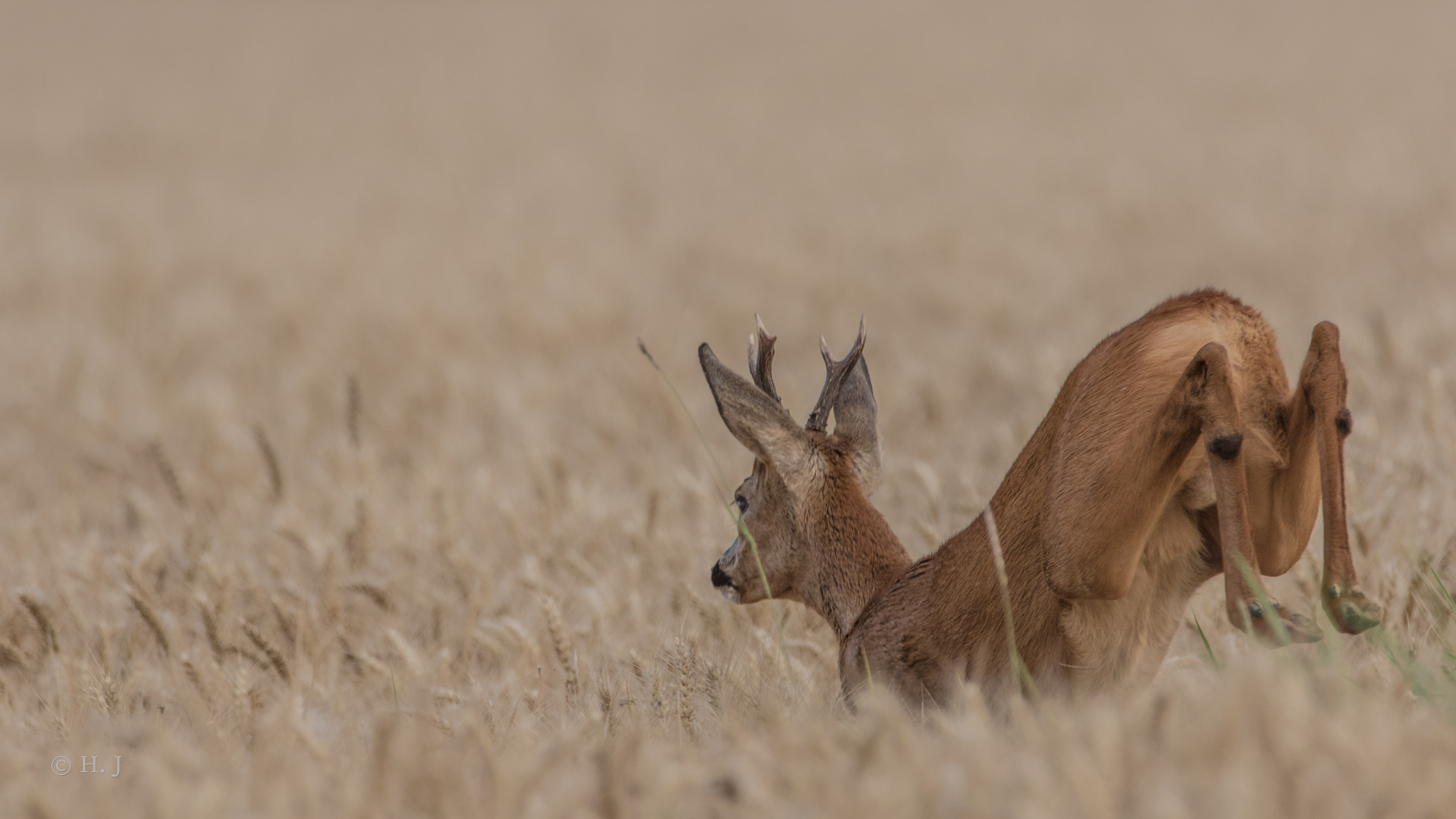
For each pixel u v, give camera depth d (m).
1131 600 8.80
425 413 22.17
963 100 78.56
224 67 110.44
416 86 96.62
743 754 7.34
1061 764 6.64
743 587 10.82
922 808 6.48
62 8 162.25
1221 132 58.84
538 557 14.23
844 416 10.94
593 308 31.62
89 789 7.82
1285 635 7.69
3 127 79.19
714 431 21.08
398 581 14.20
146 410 23.75
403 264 39.12
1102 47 101.44
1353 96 66.75
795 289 33.72
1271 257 32.84
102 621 12.66
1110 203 43.06
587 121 78.44
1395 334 19.23
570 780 7.24
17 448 22.45
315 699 11.45
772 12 141.50
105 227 47.03
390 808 7.19
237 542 16.16
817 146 65.12
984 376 22.69
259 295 34.81
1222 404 7.82
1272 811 6.09
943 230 40.94
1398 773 6.30
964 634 9.27
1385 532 12.53
